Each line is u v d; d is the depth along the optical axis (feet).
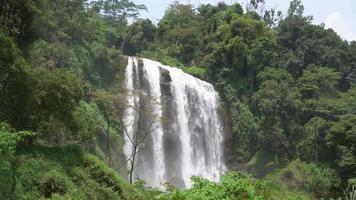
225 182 50.49
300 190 203.41
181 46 288.92
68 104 92.79
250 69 258.98
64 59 175.52
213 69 254.27
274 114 233.55
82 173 87.76
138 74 210.79
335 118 244.63
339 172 199.41
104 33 270.46
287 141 228.84
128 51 290.15
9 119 85.66
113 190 91.50
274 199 66.54
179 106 215.72
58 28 184.14
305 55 287.69
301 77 271.08
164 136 201.26
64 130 100.89
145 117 190.19
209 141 223.71
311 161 228.22
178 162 203.82
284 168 217.36
